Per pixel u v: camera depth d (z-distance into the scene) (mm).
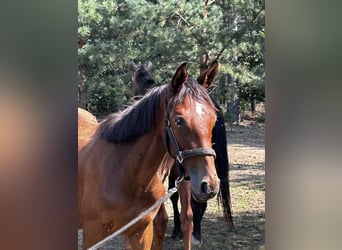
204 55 5922
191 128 2242
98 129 2729
